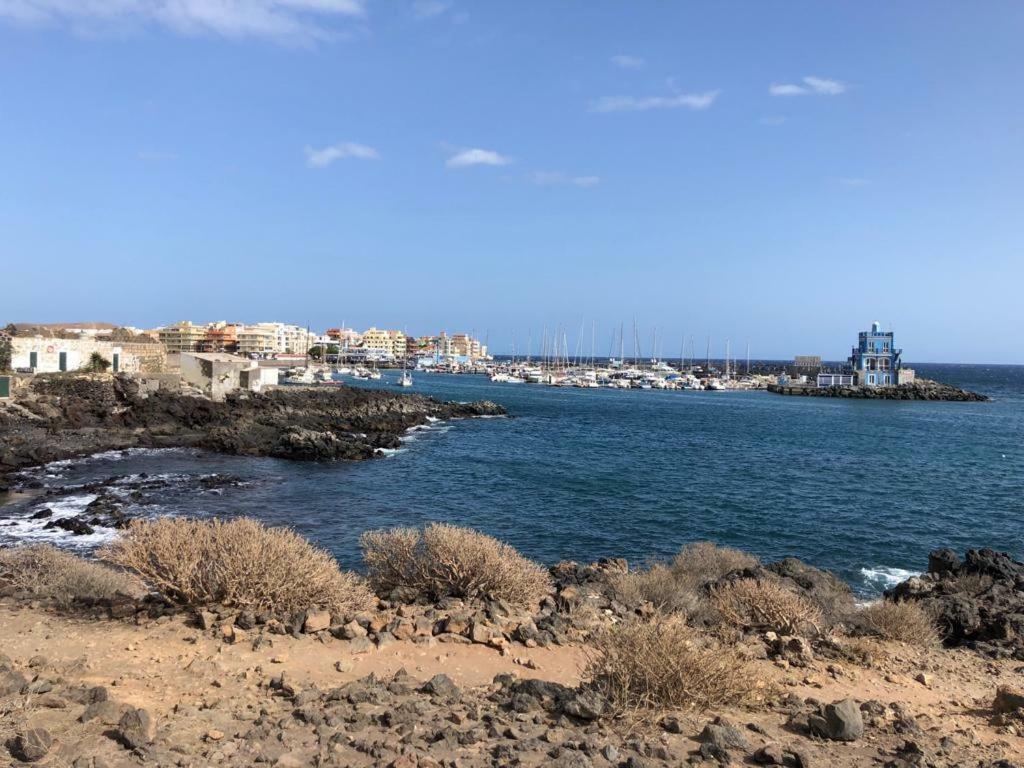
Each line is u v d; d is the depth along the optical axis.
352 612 10.48
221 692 7.11
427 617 10.40
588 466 45.72
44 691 6.55
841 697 8.57
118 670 7.63
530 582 12.70
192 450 46.66
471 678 8.20
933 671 10.64
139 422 51.56
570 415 89.75
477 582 11.91
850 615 13.77
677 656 7.39
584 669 8.30
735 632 11.08
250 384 70.81
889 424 85.44
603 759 5.71
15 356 56.88
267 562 10.30
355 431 61.00
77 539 23.84
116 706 6.09
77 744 5.32
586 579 16.27
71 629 9.23
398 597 11.74
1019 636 13.28
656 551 25.28
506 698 7.37
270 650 8.61
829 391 147.38
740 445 60.09
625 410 101.06
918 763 5.97
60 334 66.56
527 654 9.29
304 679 7.70
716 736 6.18
